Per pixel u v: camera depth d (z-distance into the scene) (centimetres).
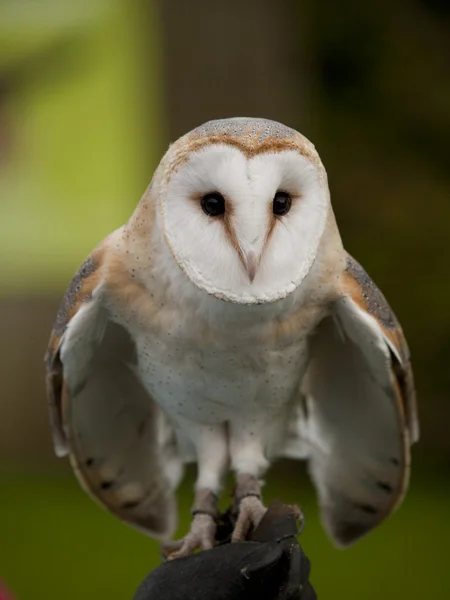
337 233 483
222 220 439
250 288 441
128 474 557
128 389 542
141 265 479
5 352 1426
